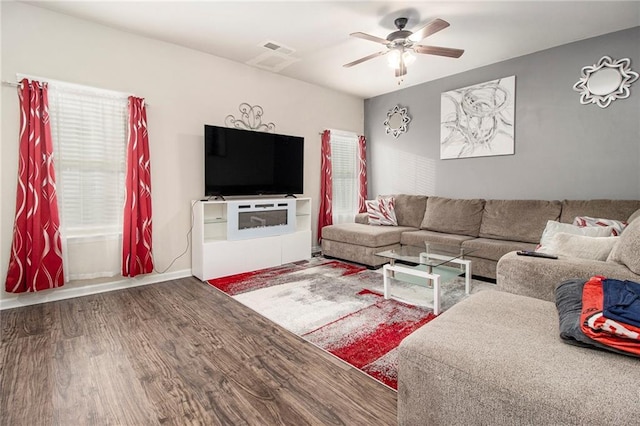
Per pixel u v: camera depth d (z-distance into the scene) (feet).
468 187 14.57
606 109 10.94
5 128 8.78
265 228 13.32
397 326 7.87
